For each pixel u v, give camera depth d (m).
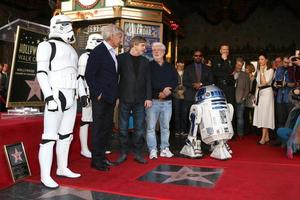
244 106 7.52
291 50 12.55
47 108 3.41
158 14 7.36
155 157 4.98
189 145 5.21
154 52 4.98
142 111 4.66
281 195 3.23
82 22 7.48
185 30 13.84
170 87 4.97
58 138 3.69
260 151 5.73
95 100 4.19
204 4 13.40
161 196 3.18
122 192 3.30
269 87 6.51
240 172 4.19
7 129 3.54
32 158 3.93
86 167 4.39
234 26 13.35
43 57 3.40
